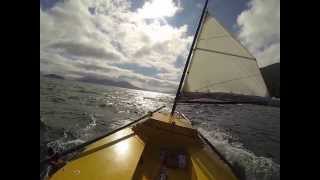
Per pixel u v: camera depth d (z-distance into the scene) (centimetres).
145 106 3008
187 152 486
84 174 354
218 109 3606
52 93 2831
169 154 452
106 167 379
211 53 628
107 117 1659
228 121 2214
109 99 3475
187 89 619
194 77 620
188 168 426
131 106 2728
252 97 577
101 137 502
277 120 2720
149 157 451
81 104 2184
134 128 575
